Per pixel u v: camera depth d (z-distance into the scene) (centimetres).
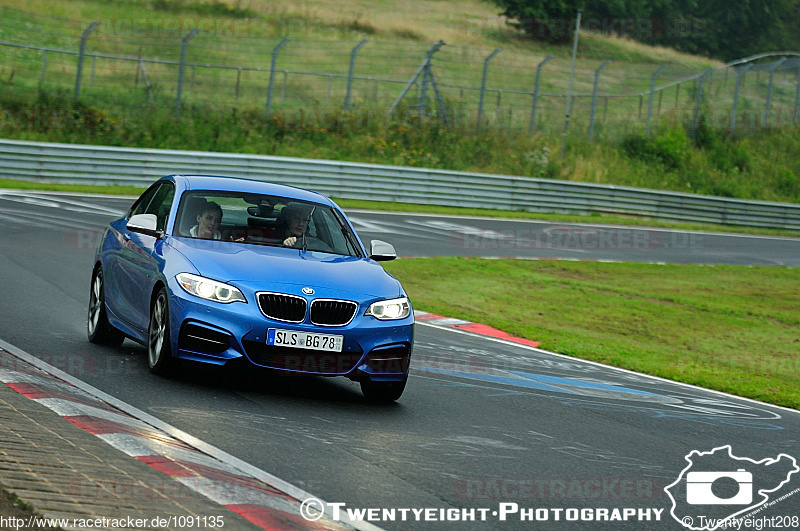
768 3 17250
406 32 12681
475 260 4800
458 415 1666
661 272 5275
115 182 6288
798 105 11994
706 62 15800
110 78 8800
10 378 1443
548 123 10206
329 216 1900
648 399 2119
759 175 10638
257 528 916
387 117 9038
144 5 11431
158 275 1628
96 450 1109
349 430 1436
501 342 2862
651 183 9631
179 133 7988
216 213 1778
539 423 1678
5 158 5938
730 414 2039
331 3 13812
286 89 9506
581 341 3192
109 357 1792
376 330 1605
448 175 7288
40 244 3650
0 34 9119
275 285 1568
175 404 1459
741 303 4616
